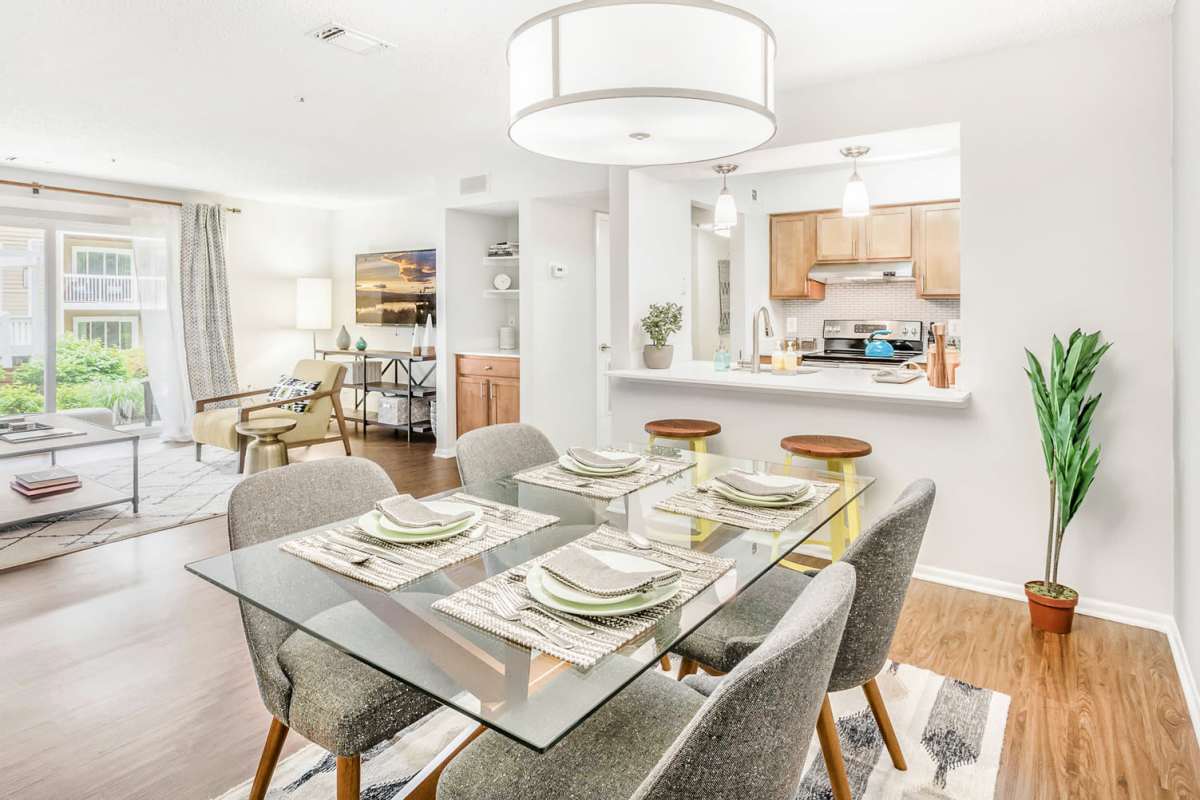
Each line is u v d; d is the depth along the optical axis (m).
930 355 3.03
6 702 2.10
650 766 1.14
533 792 1.08
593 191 4.83
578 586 1.17
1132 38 2.54
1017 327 2.80
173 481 4.79
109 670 2.29
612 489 1.94
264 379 7.04
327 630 1.14
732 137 1.68
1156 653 2.39
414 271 6.69
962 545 2.97
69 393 5.91
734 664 1.48
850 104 3.11
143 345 6.27
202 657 2.38
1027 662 2.33
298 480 1.73
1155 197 2.52
